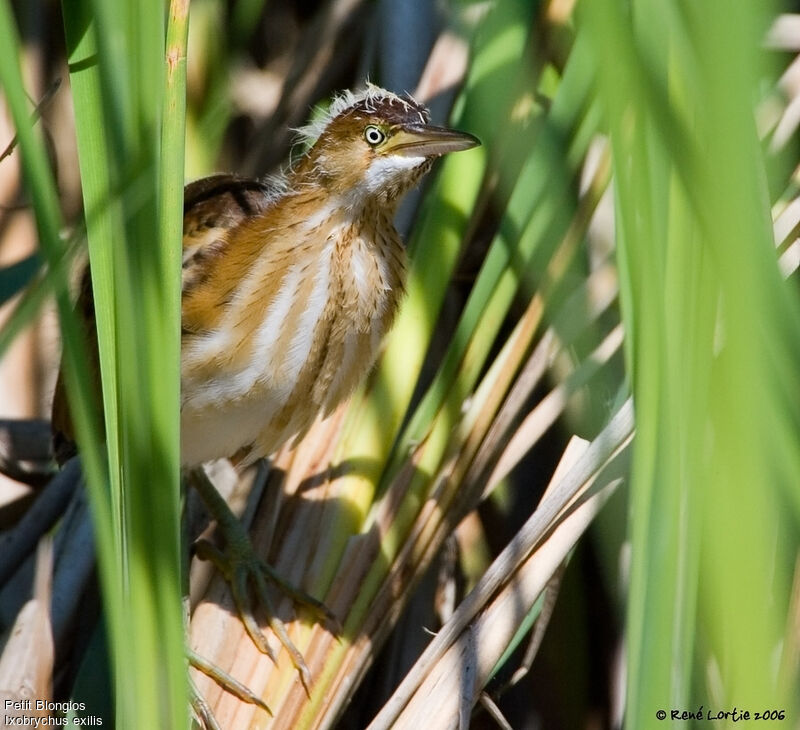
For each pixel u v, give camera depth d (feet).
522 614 20.76
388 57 21.43
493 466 21.02
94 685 21.02
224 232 21.04
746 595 18.43
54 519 21.30
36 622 20.98
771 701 18.49
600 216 21.16
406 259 21.13
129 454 20.38
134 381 20.38
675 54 20.18
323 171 21.03
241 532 21.06
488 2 21.26
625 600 20.93
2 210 21.45
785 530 20.56
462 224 21.20
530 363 21.02
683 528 20.31
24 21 21.53
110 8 20.36
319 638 20.95
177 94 20.40
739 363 17.97
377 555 21.01
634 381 20.40
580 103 21.01
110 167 20.38
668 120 19.06
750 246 17.70
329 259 21.03
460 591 21.18
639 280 20.25
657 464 20.30
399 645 21.15
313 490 21.13
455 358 21.08
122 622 20.38
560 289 21.09
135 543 20.39
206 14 21.57
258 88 21.71
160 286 20.35
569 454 20.92
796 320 20.31
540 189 21.04
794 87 21.08
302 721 20.90
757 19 16.99
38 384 21.44
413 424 21.11
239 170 21.72
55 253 20.36
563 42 21.22
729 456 18.40
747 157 17.44
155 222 20.35
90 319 21.13
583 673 21.20
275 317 21.01
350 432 21.18
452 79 21.33
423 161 21.02
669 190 20.27
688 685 20.35
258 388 21.02
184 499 21.22
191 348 20.99
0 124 21.47
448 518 21.01
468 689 20.72
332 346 21.06
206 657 20.97
